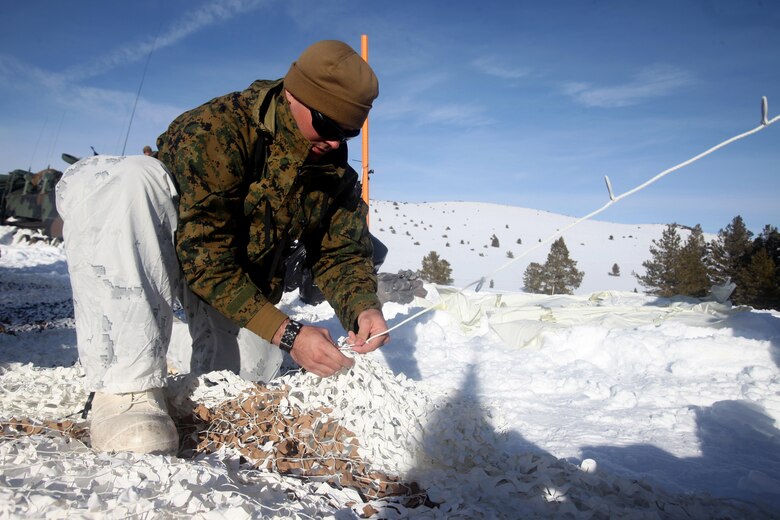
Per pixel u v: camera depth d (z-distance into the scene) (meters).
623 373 3.79
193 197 2.02
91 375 1.92
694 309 5.63
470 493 1.87
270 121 2.10
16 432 1.92
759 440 2.63
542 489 1.86
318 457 2.01
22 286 10.22
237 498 1.48
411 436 2.14
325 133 2.07
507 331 4.78
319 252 2.56
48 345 4.94
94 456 1.68
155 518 1.36
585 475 1.94
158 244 2.01
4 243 17.06
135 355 1.92
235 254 2.17
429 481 1.95
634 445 2.57
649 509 1.80
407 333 4.90
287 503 1.59
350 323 2.38
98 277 1.91
